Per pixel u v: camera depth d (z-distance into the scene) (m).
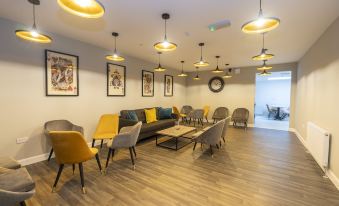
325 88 2.89
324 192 2.17
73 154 2.11
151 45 4.01
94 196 2.06
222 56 5.03
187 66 6.82
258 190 2.21
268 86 10.67
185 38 3.47
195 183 2.38
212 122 7.59
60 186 2.27
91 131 4.01
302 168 2.88
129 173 2.66
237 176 2.59
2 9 2.38
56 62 3.31
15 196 1.28
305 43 3.72
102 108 4.27
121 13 2.45
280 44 3.82
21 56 2.85
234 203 1.94
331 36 2.69
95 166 2.90
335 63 2.49
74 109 3.66
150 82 5.94
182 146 4.06
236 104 7.11
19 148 2.86
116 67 4.62
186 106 7.86
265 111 10.79
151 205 1.90
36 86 3.04
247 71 6.82
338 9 2.27
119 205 1.90
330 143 2.59
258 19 1.63
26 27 2.87
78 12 1.45
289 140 4.65
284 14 2.43
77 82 3.68
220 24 2.78
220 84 7.43
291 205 1.91
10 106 2.75
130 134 2.79
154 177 2.54
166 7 2.29
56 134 2.02
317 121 3.27
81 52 3.75
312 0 2.08
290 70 6.00
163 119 5.58
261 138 4.85
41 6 2.29
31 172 2.66
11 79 2.75
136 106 5.36
